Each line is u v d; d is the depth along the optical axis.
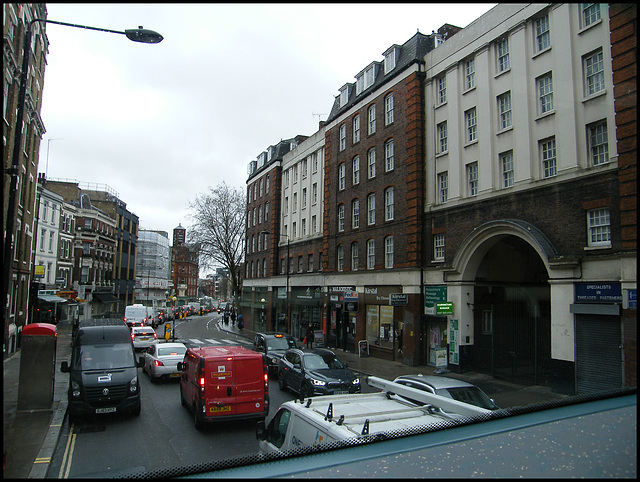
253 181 50.72
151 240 92.00
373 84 27.77
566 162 15.53
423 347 21.88
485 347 19.75
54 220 38.72
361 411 4.96
